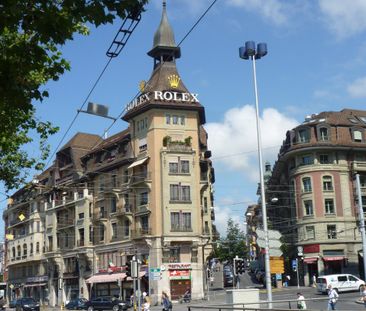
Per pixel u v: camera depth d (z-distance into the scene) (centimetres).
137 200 6306
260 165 2555
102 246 6819
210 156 7338
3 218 10281
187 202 6100
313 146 6588
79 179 7356
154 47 6656
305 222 6625
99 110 1959
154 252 5969
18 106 918
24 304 5597
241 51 2673
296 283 6862
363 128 6838
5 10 786
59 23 812
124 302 5203
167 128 6231
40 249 8394
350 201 6594
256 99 2630
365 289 3106
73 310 5541
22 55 874
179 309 4372
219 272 9212
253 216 11600
